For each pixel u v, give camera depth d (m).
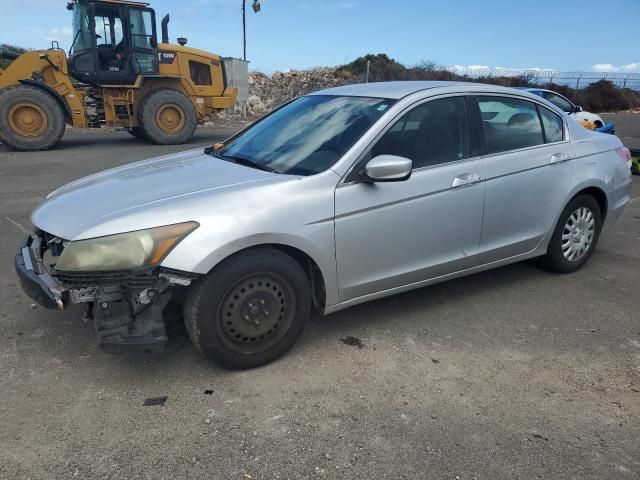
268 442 2.64
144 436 2.67
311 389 3.08
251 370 3.26
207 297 3.00
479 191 3.90
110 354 3.15
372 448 2.61
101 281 2.87
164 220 2.91
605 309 4.15
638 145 14.74
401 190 3.53
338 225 3.31
